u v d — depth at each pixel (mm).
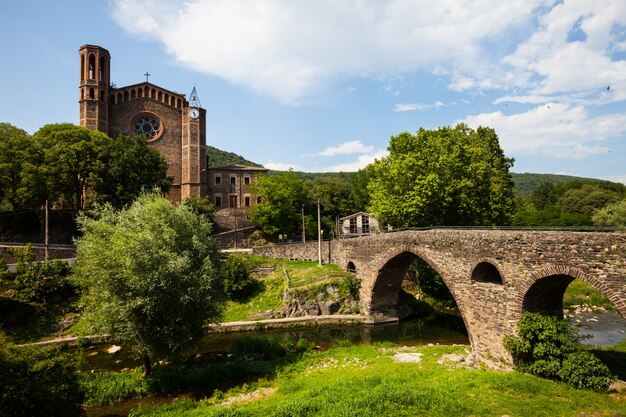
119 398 20094
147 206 24812
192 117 74375
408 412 14453
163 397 20391
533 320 17562
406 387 17062
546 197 105250
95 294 21828
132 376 22328
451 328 33656
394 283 35969
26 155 49031
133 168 56656
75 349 29219
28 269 34438
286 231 72188
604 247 14453
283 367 23625
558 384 16062
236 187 81188
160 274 21078
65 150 51875
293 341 30703
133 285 20719
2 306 31266
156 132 73062
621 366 19188
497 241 19594
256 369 23406
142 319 21312
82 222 24312
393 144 44562
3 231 51031
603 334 27531
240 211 73000
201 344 28844
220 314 25250
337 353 25875
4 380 12961
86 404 19453
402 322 36219
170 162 73250
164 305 21594
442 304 41156
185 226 25453
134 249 21266
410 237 28625
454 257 23203
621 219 56188
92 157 54781
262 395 19578
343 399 16375
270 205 70812
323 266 45906
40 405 13453
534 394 15297
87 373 23172
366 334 32344
